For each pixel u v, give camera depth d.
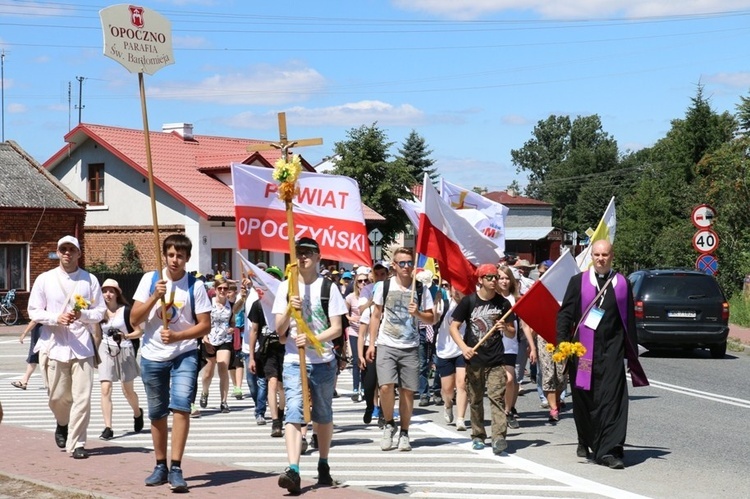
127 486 8.42
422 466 9.96
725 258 38.34
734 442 11.47
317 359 8.43
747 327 31.81
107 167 44.19
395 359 10.88
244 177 11.64
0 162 39.22
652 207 57.38
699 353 24.00
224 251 42.75
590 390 9.99
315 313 8.44
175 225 42.31
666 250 45.53
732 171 39.12
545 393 14.58
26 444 10.83
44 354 10.23
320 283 8.50
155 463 9.64
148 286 8.59
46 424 13.29
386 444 11.02
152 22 8.59
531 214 110.75
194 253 41.69
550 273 10.76
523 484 8.99
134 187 43.44
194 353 8.53
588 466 9.96
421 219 12.11
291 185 8.30
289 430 8.16
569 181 132.25
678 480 9.23
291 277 8.23
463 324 11.26
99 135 43.81
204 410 14.90
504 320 10.68
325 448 8.62
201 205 41.56
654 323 22.30
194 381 8.51
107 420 11.81
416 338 10.94
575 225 129.75
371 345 11.18
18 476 8.73
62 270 10.16
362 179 51.97
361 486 8.88
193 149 47.41
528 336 13.31
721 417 13.51
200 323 8.48
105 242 44.06
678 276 22.55
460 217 12.34
